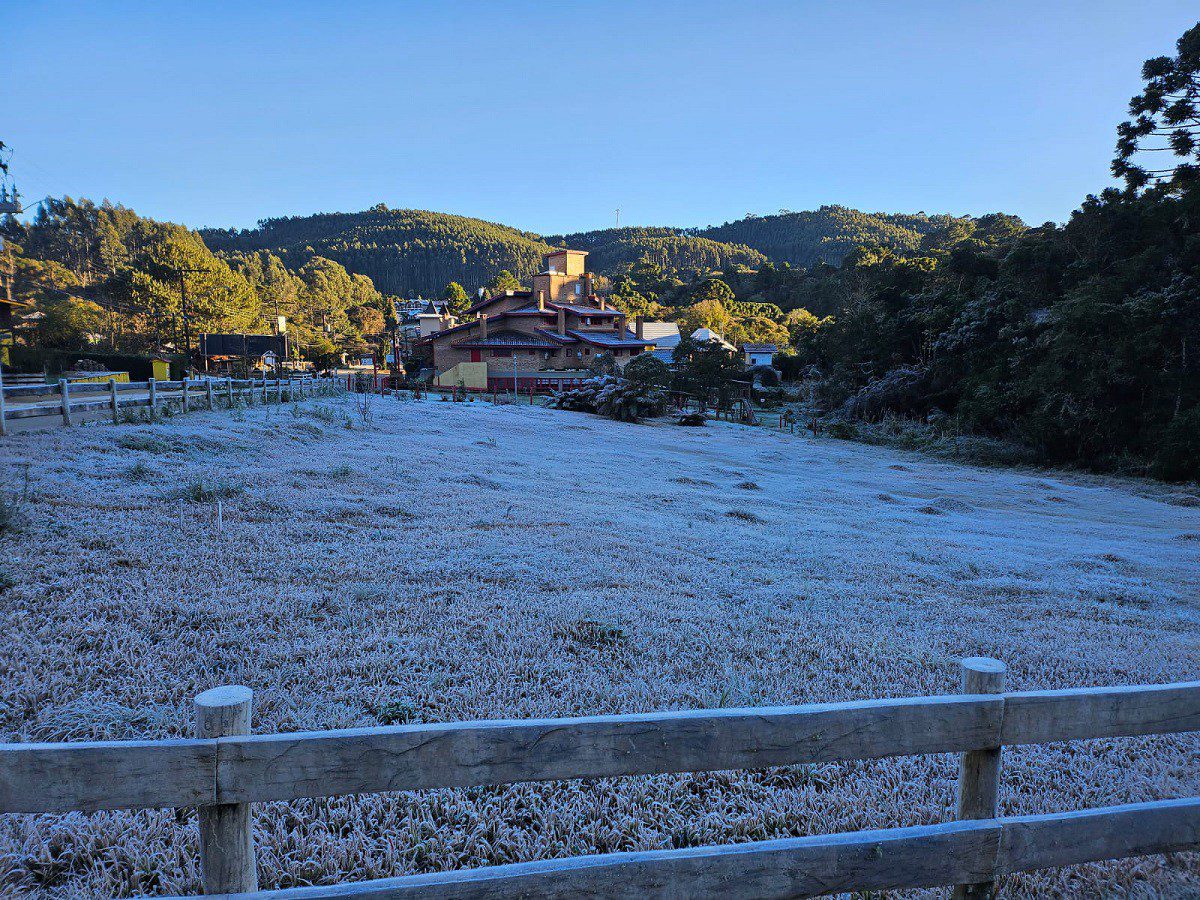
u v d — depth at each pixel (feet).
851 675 20.25
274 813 12.62
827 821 13.28
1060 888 11.78
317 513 36.27
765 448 106.93
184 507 33.71
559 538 36.17
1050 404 105.09
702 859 8.18
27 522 27.53
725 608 26.89
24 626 18.86
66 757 6.83
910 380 147.13
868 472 91.35
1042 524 61.21
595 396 141.38
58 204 512.22
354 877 11.28
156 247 271.69
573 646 21.35
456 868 11.72
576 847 12.24
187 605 21.62
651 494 55.77
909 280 182.91
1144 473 95.86
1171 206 119.14
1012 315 132.26
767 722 8.39
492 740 7.68
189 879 10.67
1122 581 39.09
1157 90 107.76
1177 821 10.33
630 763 8.04
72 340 205.16
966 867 9.20
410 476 51.06
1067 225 141.79
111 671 17.19
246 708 7.40
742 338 351.87
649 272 564.71
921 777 15.08
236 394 81.05
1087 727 9.64
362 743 7.39
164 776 7.06
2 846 10.92
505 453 73.20
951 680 20.27
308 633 20.59
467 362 199.82
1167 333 99.19
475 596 25.59
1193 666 23.56
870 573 35.29
